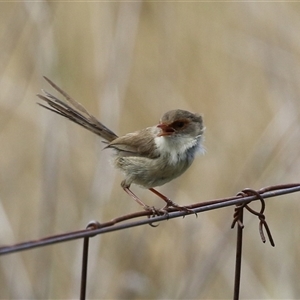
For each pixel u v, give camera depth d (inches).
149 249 477.4
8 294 452.4
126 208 490.0
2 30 548.7
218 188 512.1
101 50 512.1
